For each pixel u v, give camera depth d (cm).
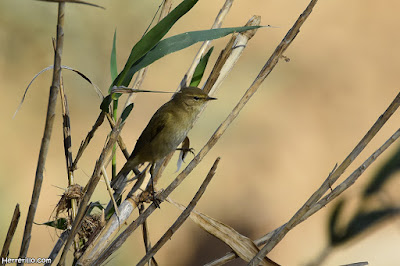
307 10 434
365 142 389
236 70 1653
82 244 460
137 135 1407
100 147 1319
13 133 1372
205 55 559
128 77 430
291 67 1694
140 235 1091
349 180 393
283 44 430
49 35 1559
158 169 537
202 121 1461
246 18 1867
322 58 1731
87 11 1603
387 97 1605
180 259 1132
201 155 407
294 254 1112
